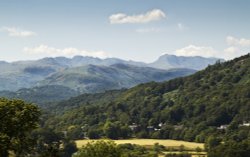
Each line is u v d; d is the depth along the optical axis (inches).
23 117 2442.2
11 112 2453.2
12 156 2461.9
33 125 2477.9
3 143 2294.5
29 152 2502.5
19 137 2461.9
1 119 2416.3
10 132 2410.2
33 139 2527.1
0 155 2311.8
